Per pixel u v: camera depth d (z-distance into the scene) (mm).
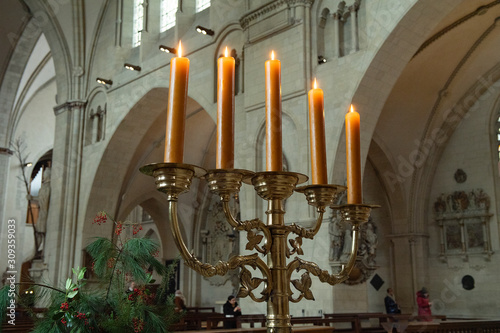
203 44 20094
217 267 2662
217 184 2848
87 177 24984
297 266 2996
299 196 15008
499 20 17375
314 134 3414
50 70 35938
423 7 13844
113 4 25766
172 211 2674
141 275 4102
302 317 13391
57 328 3814
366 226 15094
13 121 36062
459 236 21062
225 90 2973
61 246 24766
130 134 24172
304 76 15555
